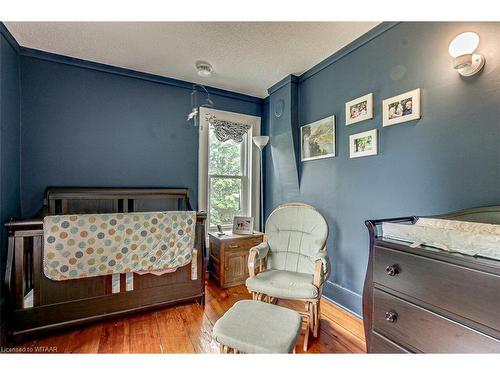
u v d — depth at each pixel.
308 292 1.67
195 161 3.11
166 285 2.15
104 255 1.86
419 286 1.12
